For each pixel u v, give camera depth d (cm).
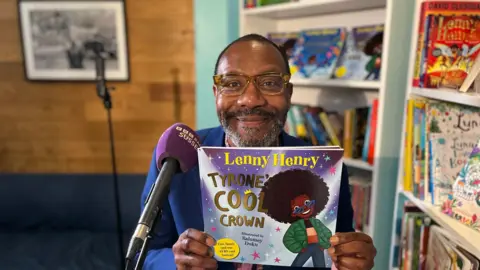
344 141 171
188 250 73
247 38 91
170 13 238
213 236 76
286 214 74
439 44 115
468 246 91
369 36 162
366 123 165
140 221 66
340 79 167
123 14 234
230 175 75
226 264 90
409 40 139
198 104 233
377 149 146
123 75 243
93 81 246
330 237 74
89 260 216
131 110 251
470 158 102
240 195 75
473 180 99
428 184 117
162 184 73
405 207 129
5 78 247
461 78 116
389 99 142
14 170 259
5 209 246
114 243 235
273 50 89
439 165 114
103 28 237
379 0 156
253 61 86
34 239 239
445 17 114
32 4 233
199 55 225
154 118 252
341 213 100
